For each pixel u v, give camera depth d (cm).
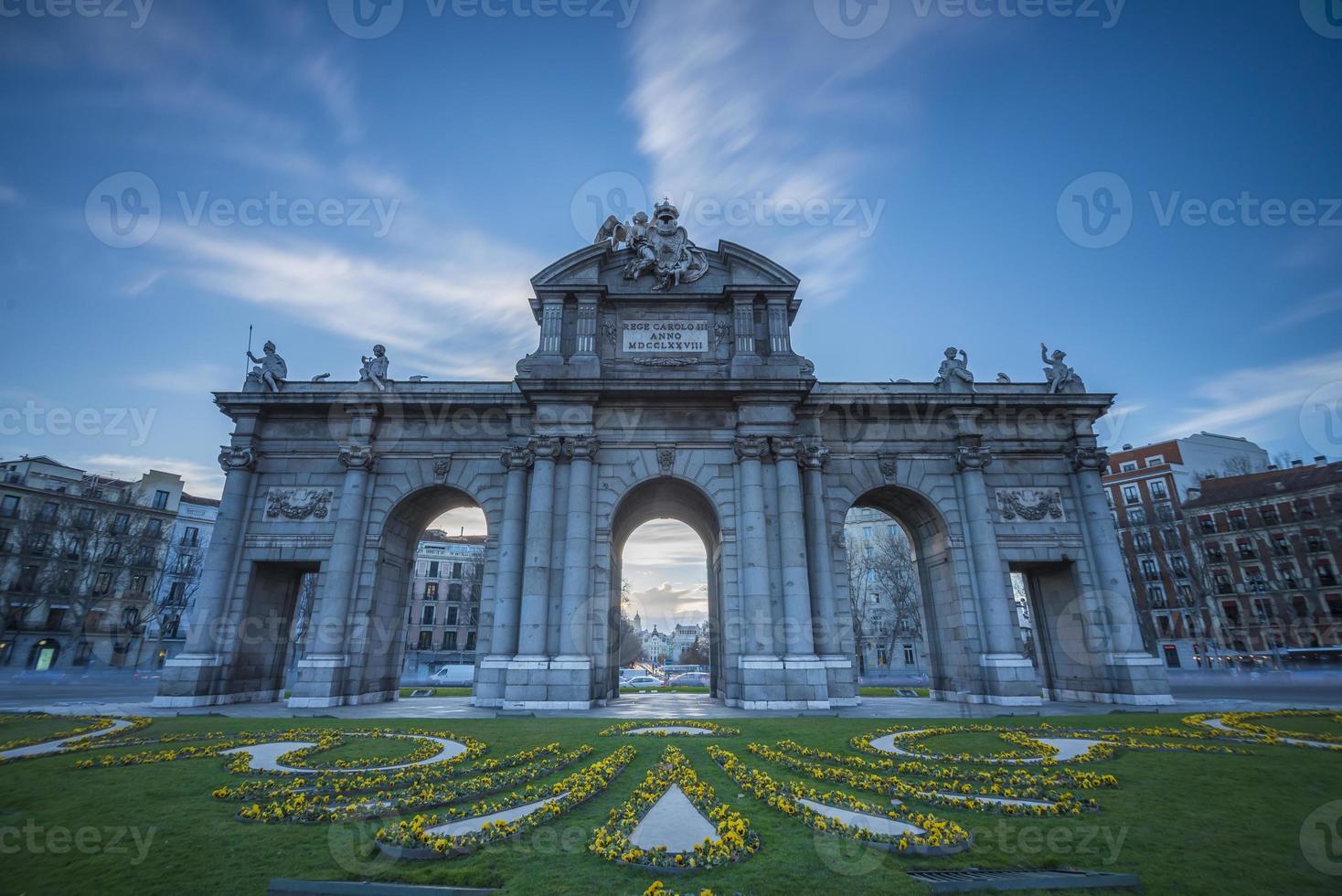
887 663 8981
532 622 2630
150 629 7588
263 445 3120
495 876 747
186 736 1736
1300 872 755
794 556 2712
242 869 768
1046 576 3269
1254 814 983
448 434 3119
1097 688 2939
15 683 5019
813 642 2669
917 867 778
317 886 710
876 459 3145
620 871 765
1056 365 3269
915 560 3525
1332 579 6762
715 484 2898
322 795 1076
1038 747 1566
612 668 3222
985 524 3005
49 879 738
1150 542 8094
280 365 3203
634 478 2905
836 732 1848
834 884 724
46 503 6956
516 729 1936
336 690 2719
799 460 2959
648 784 1163
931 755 1470
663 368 3022
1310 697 3216
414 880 738
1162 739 1700
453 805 1046
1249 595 7269
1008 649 2830
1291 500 7144
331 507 3047
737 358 2953
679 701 3070
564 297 3083
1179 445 8438
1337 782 1186
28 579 6675
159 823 940
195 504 8262
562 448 2862
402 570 3275
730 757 1428
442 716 2322
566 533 2755
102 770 1302
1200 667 7338
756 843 842
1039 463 3194
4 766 1340
